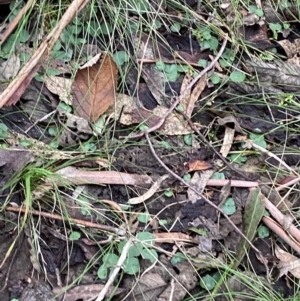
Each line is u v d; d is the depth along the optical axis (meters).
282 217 0.45
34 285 0.40
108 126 0.47
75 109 0.47
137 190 0.45
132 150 0.47
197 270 0.43
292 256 0.45
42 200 0.43
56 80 0.47
